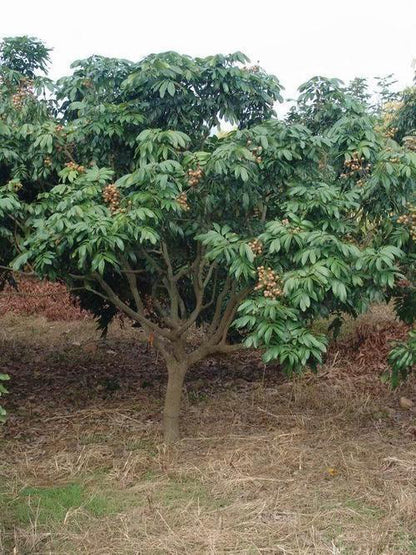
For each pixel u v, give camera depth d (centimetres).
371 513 421
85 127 486
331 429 577
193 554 372
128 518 413
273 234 432
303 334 437
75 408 655
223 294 527
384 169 437
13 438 567
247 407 645
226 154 427
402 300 541
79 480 475
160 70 468
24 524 408
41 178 516
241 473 477
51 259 448
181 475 478
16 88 556
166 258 507
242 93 504
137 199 430
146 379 772
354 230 477
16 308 1162
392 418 617
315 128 521
